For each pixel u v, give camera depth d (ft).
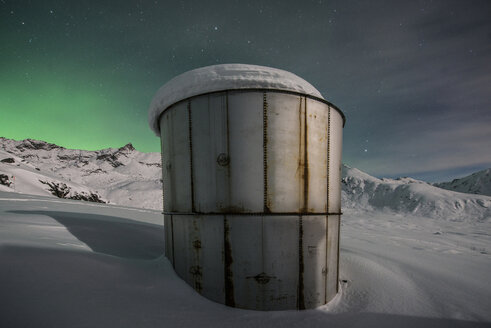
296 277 11.51
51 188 165.37
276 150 11.50
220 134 11.64
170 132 13.56
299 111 11.94
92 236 17.67
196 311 10.47
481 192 475.31
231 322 10.05
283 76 12.32
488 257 25.05
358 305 12.10
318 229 12.20
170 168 13.62
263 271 11.19
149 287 11.36
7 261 9.73
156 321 8.98
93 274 10.85
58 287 9.23
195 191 12.18
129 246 17.70
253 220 11.25
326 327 10.07
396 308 11.70
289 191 11.61
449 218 162.61
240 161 11.40
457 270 18.24
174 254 13.53
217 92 11.68
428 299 12.75
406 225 102.06
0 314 7.27
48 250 11.51
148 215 41.39
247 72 12.12
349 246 25.91
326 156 13.00
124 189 407.85
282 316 10.82
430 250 27.81
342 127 15.28
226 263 11.37
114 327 8.05
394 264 18.81
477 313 11.43
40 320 7.47
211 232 11.70
